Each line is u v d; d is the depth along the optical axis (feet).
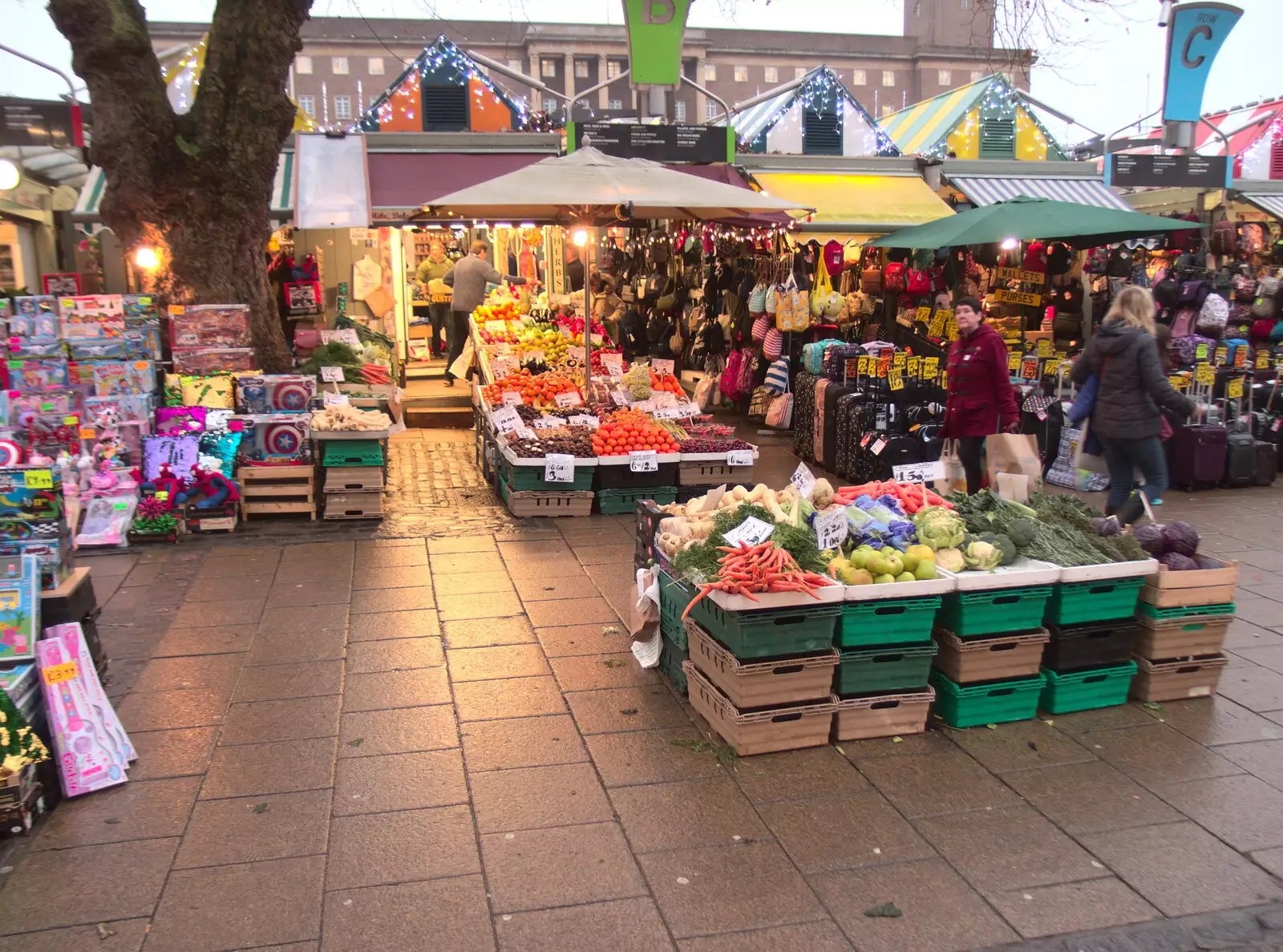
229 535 24.88
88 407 25.39
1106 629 14.80
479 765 13.33
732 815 12.10
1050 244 37.04
